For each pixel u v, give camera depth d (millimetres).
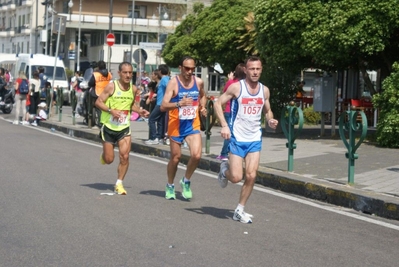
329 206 10922
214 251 7621
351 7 17812
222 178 9617
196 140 10555
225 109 14195
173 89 10438
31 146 18203
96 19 69562
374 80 28891
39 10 80438
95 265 6918
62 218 9117
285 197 11602
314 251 7824
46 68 42469
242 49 28500
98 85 21922
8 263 6914
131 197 10891
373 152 16172
